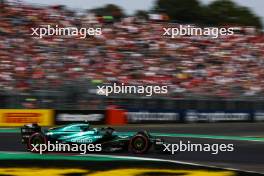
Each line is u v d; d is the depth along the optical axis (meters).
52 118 27.48
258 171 11.15
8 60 31.22
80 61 33.81
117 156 13.32
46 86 29.62
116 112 29.19
